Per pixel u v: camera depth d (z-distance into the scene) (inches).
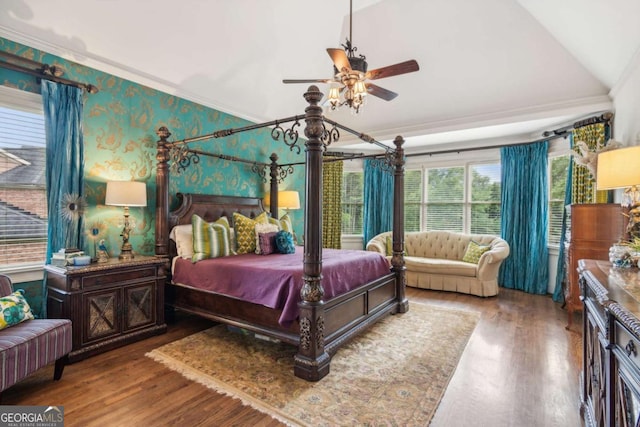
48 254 112.8
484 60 163.0
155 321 127.2
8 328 84.0
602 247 132.8
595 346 66.6
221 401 84.1
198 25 133.9
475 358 109.3
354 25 166.2
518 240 205.0
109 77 131.0
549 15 129.2
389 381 94.4
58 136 113.3
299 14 151.8
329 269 112.6
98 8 112.4
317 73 188.2
